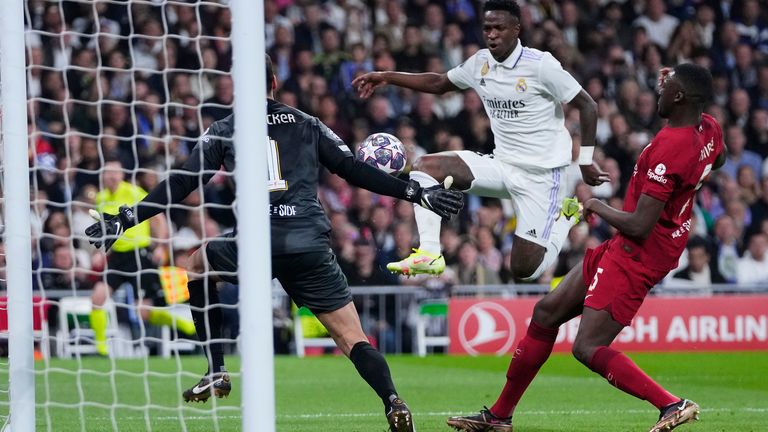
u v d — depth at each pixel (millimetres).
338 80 56031
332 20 58531
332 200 50094
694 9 62688
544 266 25172
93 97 50969
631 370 18734
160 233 45219
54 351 43312
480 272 49062
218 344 20359
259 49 15203
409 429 17984
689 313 46594
